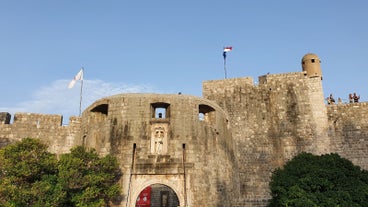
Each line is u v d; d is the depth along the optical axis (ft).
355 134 121.49
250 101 131.23
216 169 102.63
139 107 102.27
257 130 126.52
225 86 135.95
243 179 120.67
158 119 100.83
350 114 124.36
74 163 82.43
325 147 120.57
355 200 80.79
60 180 78.89
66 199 79.51
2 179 77.00
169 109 103.50
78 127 121.70
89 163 88.07
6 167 76.89
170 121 101.09
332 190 83.35
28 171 77.10
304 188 84.74
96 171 88.07
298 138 122.83
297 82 130.31
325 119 124.57
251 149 124.26
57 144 118.01
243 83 134.51
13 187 73.00
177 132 100.32
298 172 89.81
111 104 104.53
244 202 117.29
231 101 132.57
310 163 92.53
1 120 118.62
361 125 122.11
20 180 77.05
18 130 117.60
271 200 96.32
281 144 123.24
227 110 131.34
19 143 82.38
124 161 96.53
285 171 92.94
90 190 80.69
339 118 124.57
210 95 135.74
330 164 91.25
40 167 80.38
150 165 96.17
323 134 122.31
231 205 105.40
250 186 119.34
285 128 124.98
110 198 89.66
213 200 97.50
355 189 82.17
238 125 128.16
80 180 81.30
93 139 104.42
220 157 106.01
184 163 97.35
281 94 130.00
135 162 96.53
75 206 80.23
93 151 93.04
